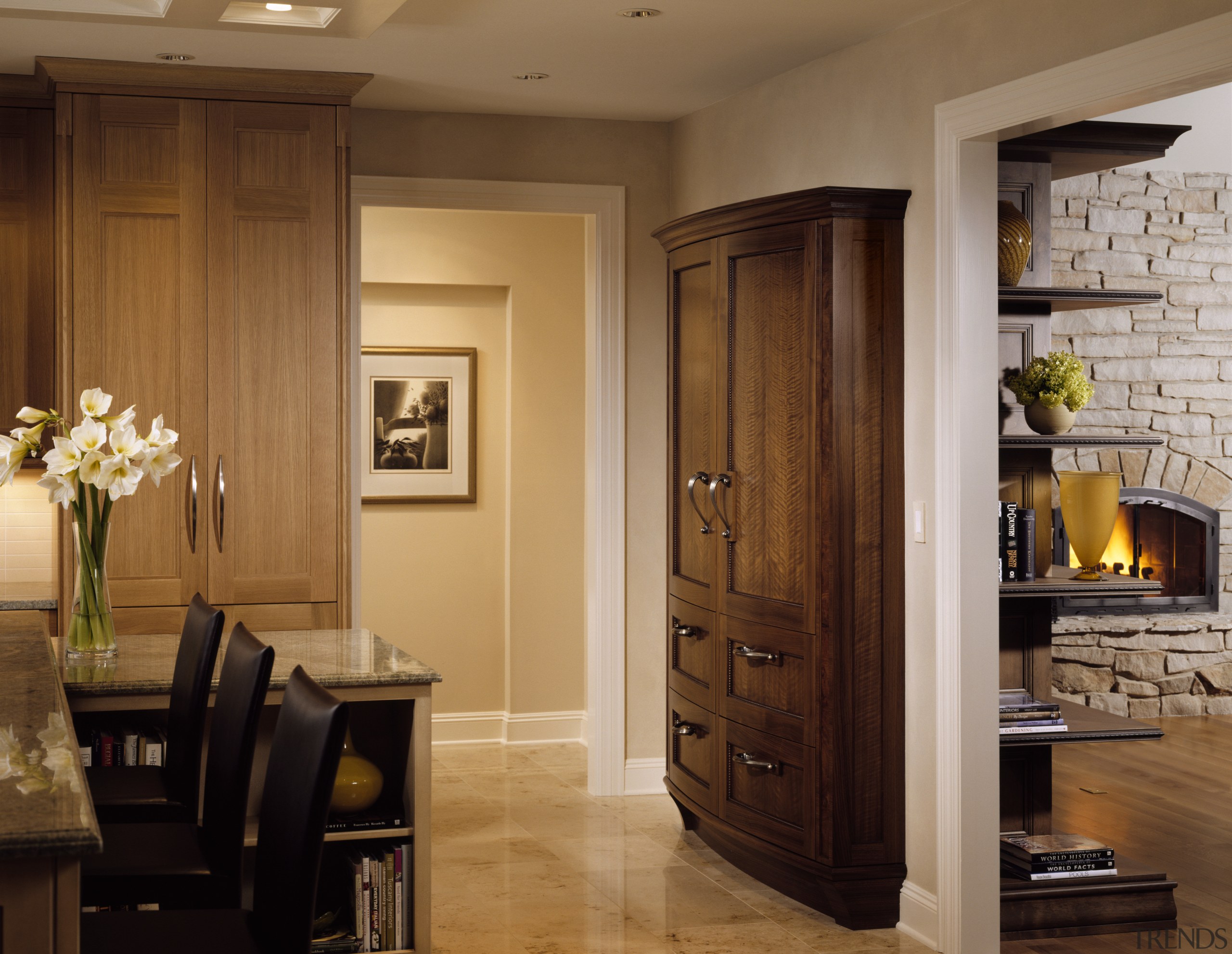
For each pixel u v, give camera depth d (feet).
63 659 10.66
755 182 15.61
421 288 20.39
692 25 12.97
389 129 16.74
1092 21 10.24
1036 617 12.88
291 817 6.14
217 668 10.37
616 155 17.61
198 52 13.94
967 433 11.87
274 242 14.87
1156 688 23.13
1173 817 16.57
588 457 18.19
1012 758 13.12
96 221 14.35
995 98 11.26
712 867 14.66
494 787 18.12
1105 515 12.38
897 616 12.75
